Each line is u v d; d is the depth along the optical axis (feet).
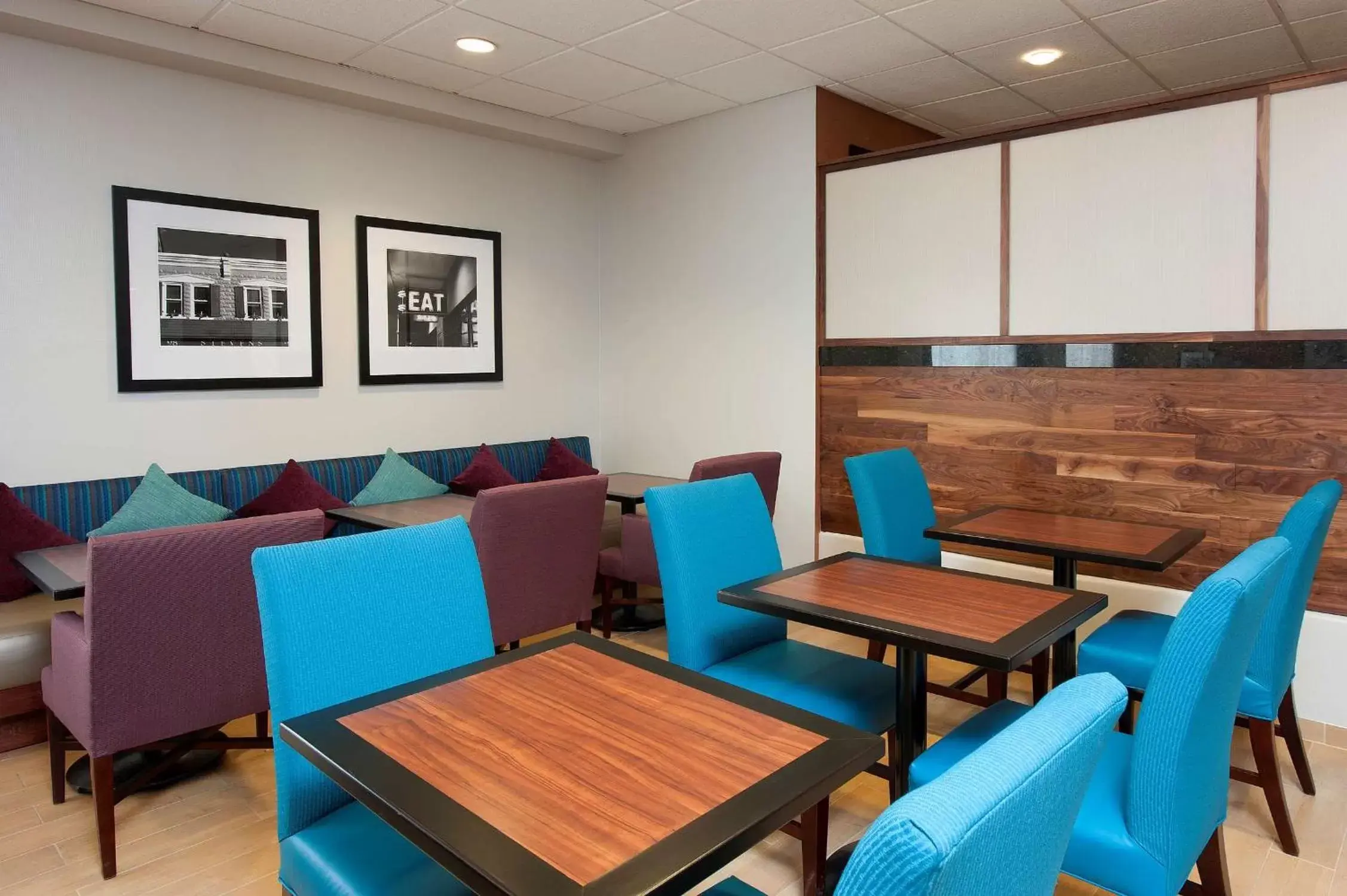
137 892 6.56
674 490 7.14
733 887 4.14
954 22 10.69
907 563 7.45
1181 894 5.35
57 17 9.75
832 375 13.52
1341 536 9.28
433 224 14.20
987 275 11.78
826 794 3.64
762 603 6.21
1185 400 10.26
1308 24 10.79
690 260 15.28
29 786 8.21
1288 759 8.59
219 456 12.04
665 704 4.40
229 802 7.95
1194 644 4.28
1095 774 5.14
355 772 3.69
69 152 10.55
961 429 12.19
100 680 6.56
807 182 13.51
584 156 16.26
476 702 4.43
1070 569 8.41
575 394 16.65
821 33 11.02
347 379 13.32
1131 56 11.95
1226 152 9.80
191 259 11.56
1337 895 6.38
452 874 3.11
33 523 9.62
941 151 12.07
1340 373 9.22
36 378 10.46
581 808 3.38
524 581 9.26
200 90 11.57
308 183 12.69
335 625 5.01
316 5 10.04
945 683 10.53
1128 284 10.60
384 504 11.94
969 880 2.02
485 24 10.69
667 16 10.46
